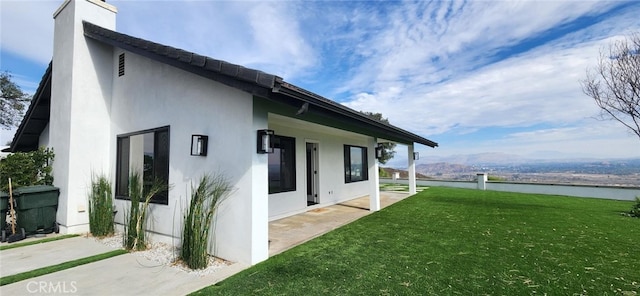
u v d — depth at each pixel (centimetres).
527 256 414
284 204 762
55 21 714
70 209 611
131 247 486
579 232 557
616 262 387
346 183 1112
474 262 393
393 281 335
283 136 774
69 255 459
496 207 884
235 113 426
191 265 392
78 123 629
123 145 643
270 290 317
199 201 412
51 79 731
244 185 412
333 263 397
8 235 584
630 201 1061
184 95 504
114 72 679
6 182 621
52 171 661
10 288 335
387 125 743
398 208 871
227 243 429
